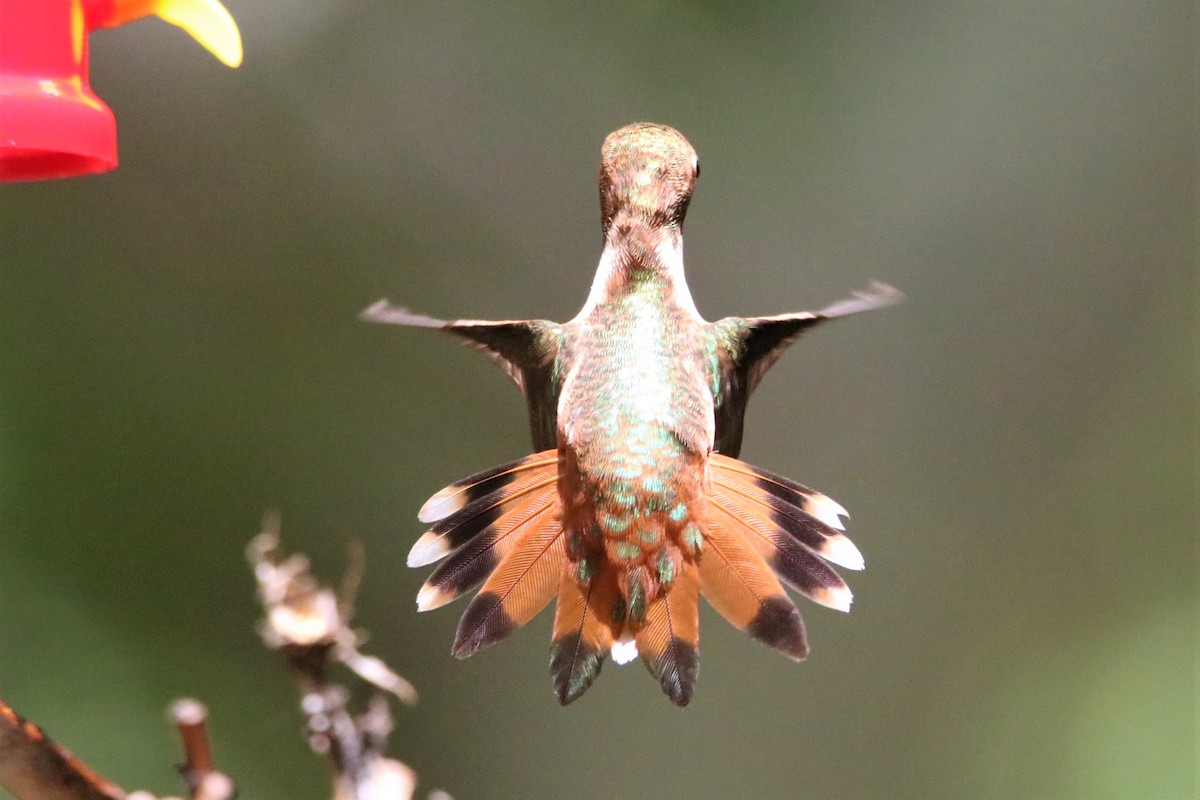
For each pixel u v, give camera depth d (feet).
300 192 7.79
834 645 8.00
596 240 7.88
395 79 7.85
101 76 7.62
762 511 5.63
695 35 8.02
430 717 7.60
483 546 5.63
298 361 7.77
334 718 5.63
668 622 5.62
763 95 8.02
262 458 7.66
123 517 7.47
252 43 7.73
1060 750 7.84
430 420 7.82
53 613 7.29
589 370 5.66
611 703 7.91
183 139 7.71
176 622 7.44
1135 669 7.91
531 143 7.89
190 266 7.73
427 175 7.86
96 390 7.58
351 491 7.73
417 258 7.83
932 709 7.97
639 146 5.70
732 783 7.88
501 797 7.70
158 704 7.27
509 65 7.91
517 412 7.89
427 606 5.63
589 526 5.63
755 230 7.95
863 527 8.01
